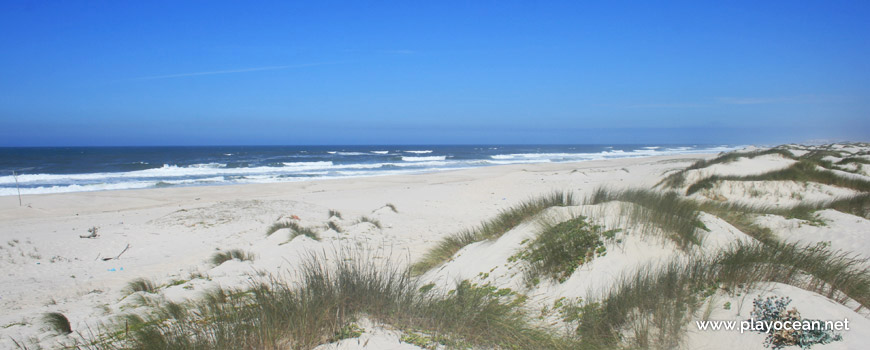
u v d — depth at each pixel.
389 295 4.38
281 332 3.52
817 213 9.10
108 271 9.09
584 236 5.52
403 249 9.95
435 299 4.42
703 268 4.41
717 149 120.38
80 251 10.57
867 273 4.83
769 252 4.95
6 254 10.01
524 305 4.55
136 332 3.79
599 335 3.84
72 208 18.61
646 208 6.28
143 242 11.43
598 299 4.34
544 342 3.75
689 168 20.33
